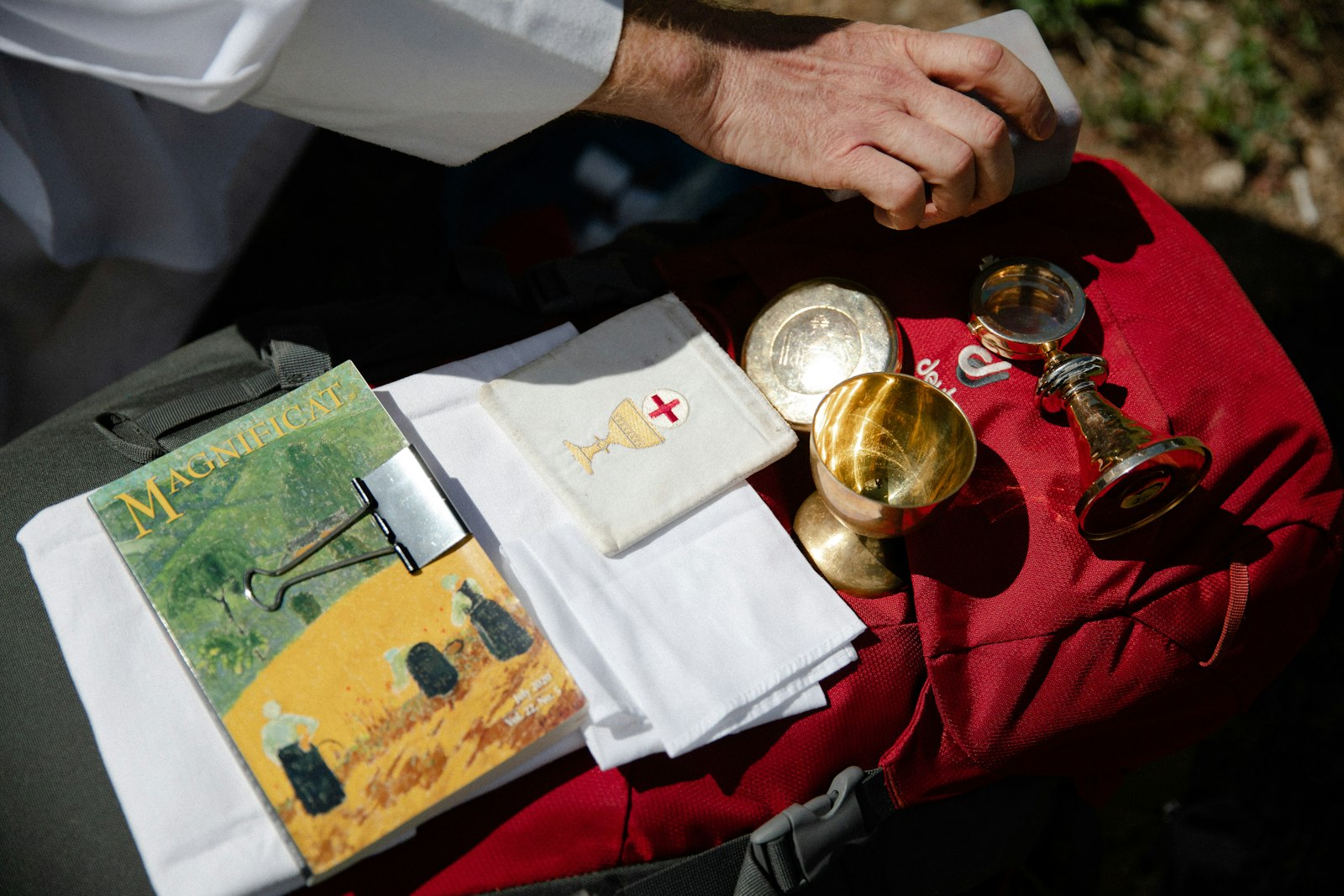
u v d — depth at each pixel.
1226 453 0.95
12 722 0.85
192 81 0.83
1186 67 2.29
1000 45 1.02
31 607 0.89
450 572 0.85
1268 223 2.19
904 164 0.97
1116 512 0.89
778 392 0.99
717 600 0.89
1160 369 0.99
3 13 0.82
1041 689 0.90
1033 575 0.92
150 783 0.78
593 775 0.85
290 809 0.76
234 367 1.09
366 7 0.83
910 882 0.95
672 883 0.86
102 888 0.79
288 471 0.88
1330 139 2.29
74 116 1.23
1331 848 1.63
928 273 1.07
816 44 1.03
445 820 0.84
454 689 0.81
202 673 0.80
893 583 0.93
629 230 1.28
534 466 0.92
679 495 0.92
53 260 1.38
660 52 0.97
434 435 0.95
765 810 0.88
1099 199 1.12
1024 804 1.01
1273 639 0.96
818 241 1.11
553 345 1.02
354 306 1.17
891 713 0.90
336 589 0.84
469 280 1.12
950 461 0.90
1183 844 1.58
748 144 1.02
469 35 0.88
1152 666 0.91
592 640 0.86
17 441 1.05
